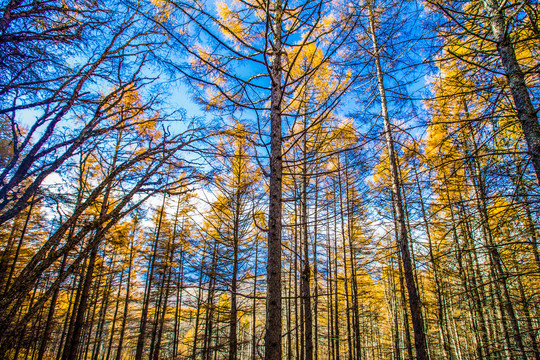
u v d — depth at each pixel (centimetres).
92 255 818
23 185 281
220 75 413
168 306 1691
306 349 715
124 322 1778
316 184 773
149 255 1571
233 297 820
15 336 190
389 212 1000
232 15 426
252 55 383
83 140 261
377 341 2267
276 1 373
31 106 242
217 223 1056
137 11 318
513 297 672
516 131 409
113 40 306
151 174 323
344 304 1789
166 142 350
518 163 358
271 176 295
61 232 230
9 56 286
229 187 870
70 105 257
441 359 1532
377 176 962
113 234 928
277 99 324
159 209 1388
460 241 736
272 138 308
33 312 201
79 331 746
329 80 684
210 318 964
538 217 386
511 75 314
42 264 214
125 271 1862
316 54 700
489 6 347
